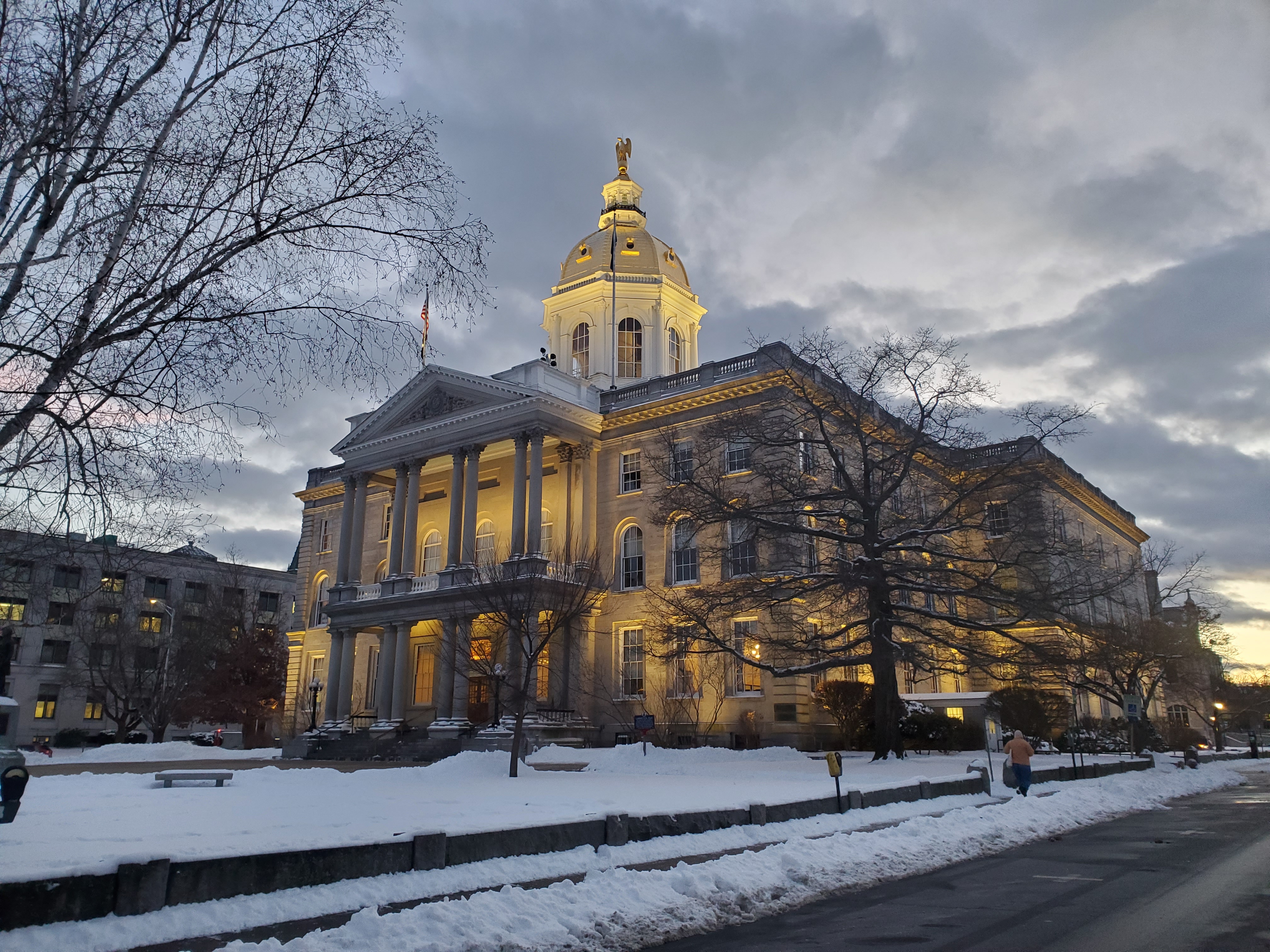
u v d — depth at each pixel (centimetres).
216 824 1581
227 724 9331
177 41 1172
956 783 2302
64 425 1113
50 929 846
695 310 7156
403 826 1509
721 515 3653
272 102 1186
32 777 3156
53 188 1155
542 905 1076
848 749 4166
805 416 3766
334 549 6850
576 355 6925
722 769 3256
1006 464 3703
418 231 1280
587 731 4697
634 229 7238
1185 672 6088
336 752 5053
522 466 5056
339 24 1198
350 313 1259
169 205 1170
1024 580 3775
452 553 5209
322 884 1052
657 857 1364
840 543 3925
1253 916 1101
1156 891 1273
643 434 5234
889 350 3566
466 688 4884
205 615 7706
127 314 1144
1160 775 3416
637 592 4978
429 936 945
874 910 1187
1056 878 1397
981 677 5291
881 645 3491
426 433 5516
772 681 4384
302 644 6775
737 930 1098
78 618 7112
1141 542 8356
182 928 902
